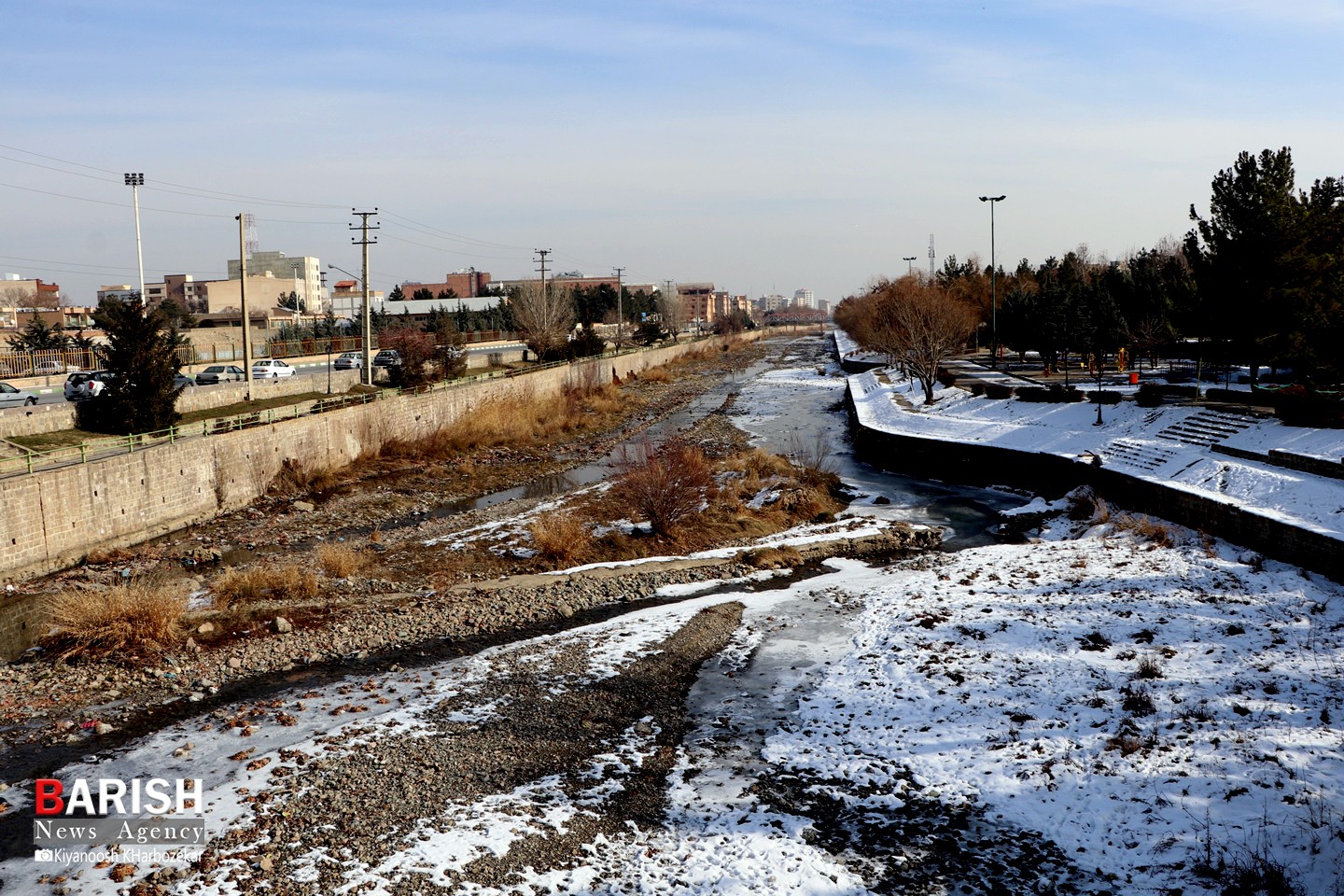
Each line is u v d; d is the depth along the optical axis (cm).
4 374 5184
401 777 1477
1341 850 1134
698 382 9400
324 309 16712
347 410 4612
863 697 1798
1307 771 1338
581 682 1911
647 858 1248
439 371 6294
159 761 1551
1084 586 2366
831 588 2592
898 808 1380
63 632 2141
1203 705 1595
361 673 2005
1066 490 3691
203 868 1207
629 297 16000
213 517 3572
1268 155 3359
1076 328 5869
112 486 3078
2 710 1786
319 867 1212
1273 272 3297
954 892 1163
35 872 1208
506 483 4303
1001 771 1462
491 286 17050
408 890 1159
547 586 2622
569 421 5950
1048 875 1191
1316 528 2308
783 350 15562
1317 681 1638
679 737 1661
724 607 2423
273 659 2070
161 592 2273
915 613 2272
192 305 13988
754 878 1188
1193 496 2831
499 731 1672
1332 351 2995
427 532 3278
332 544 3125
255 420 4259
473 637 2262
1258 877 1109
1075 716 1619
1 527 2636
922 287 8025
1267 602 2100
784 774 1505
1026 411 4619
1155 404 4009
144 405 3841
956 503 3694
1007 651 1962
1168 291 4569
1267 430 3206
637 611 2448
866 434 5028
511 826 1330
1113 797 1349
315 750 1580
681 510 3184
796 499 3597
